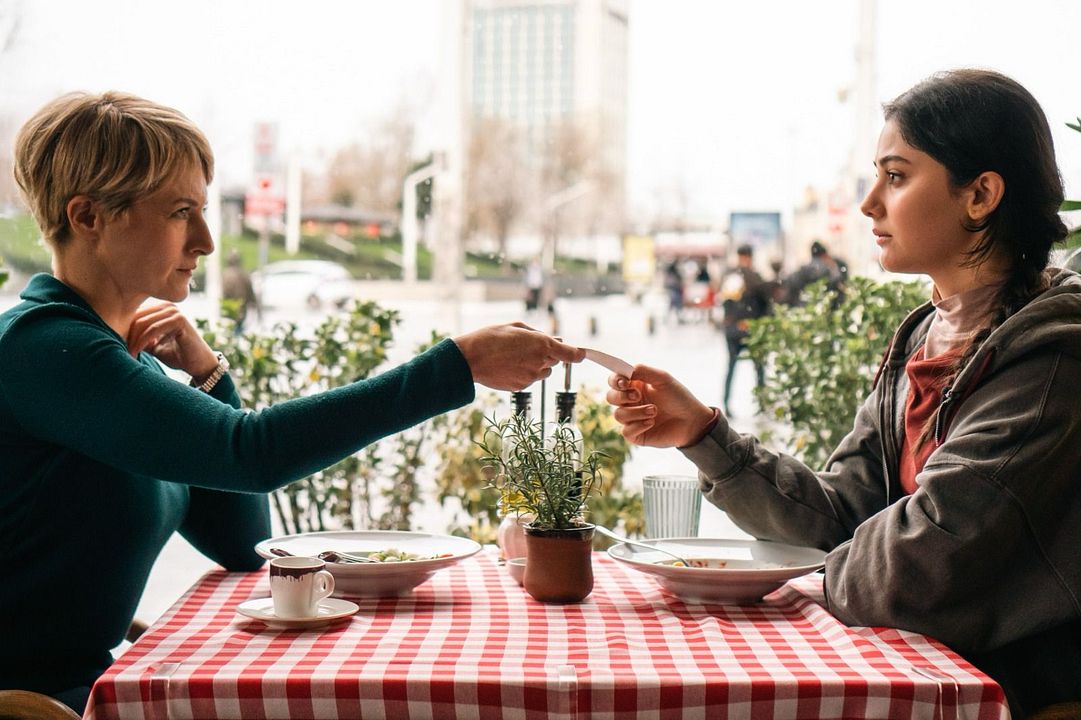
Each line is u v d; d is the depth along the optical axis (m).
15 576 1.44
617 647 1.26
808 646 1.27
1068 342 1.39
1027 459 1.35
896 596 1.35
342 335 2.95
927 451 1.56
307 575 1.33
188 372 1.77
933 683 1.12
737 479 1.68
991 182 1.49
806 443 3.02
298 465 1.32
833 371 3.03
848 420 3.01
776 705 1.12
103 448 1.34
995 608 1.36
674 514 1.80
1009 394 1.40
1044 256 1.54
